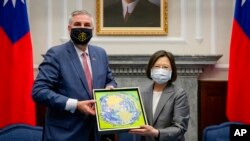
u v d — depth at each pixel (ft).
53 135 6.41
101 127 6.35
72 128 6.42
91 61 6.93
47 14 13.32
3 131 8.88
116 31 13.19
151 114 7.49
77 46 6.94
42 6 13.32
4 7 11.28
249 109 11.04
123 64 12.61
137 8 13.24
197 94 13.01
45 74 6.51
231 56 11.37
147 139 7.39
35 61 13.23
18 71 11.19
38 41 13.32
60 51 6.73
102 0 13.23
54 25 13.33
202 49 13.20
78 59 6.79
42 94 6.28
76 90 6.51
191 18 13.21
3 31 11.22
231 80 11.32
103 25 13.23
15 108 11.16
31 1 13.30
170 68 7.74
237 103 11.19
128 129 6.51
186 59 12.50
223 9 13.20
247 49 11.18
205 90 13.23
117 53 13.23
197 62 12.57
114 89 6.88
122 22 13.24
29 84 11.23
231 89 11.30
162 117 7.36
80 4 13.30
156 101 7.70
